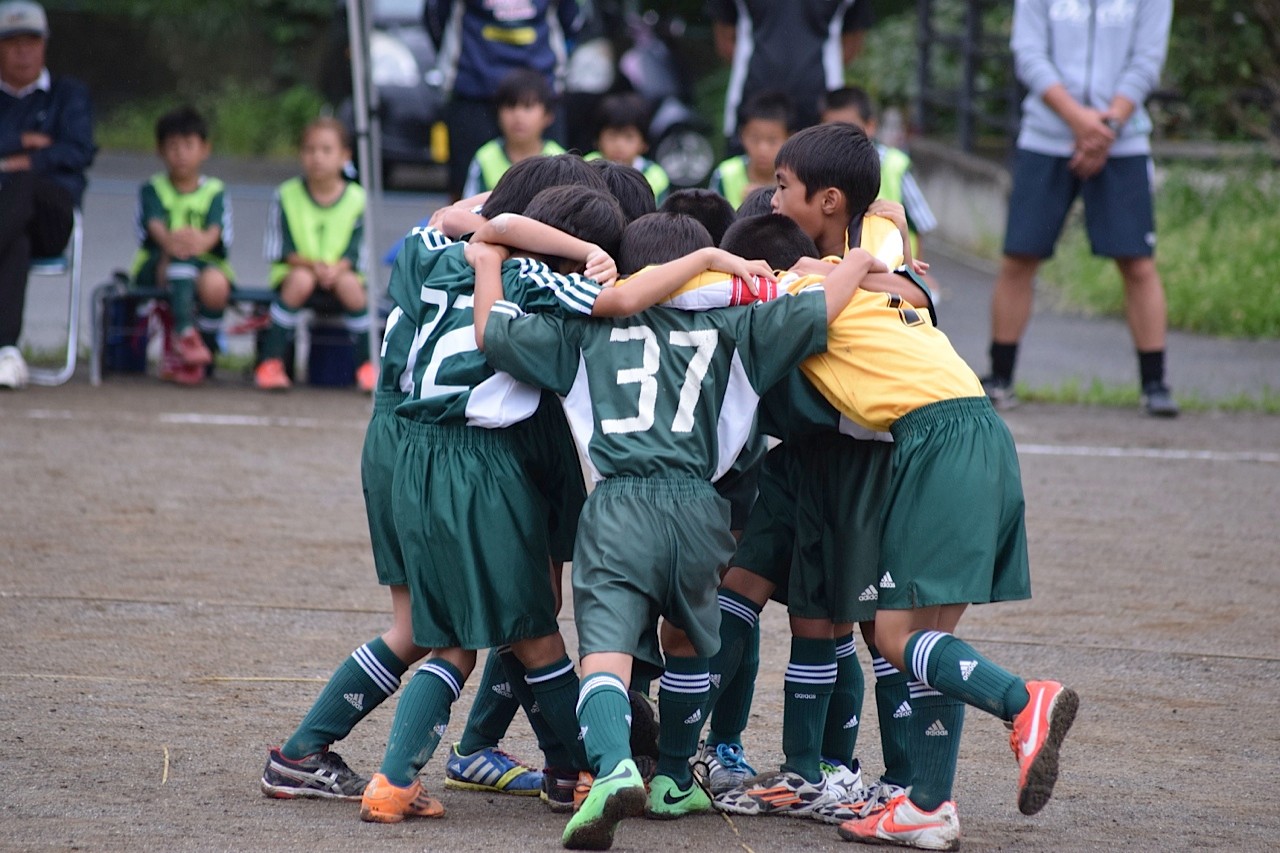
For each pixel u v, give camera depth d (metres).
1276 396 34.59
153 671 16.97
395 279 14.05
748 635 14.35
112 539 22.20
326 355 34.53
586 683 12.34
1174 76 52.22
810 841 13.03
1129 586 21.36
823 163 14.24
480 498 13.07
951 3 70.12
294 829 12.70
